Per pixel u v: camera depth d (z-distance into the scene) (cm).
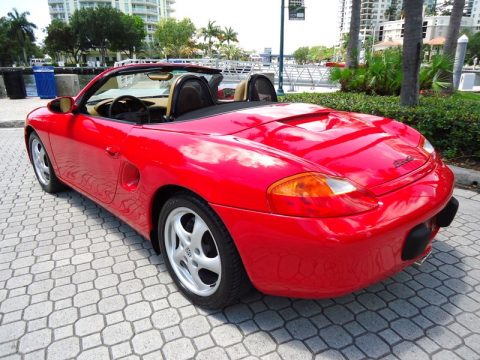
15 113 939
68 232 311
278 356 182
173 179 200
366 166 191
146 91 340
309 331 198
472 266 257
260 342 191
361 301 222
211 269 200
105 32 6944
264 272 176
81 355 184
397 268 183
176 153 205
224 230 184
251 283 197
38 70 1257
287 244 163
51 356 183
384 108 531
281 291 178
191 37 9100
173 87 262
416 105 572
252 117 237
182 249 215
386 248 170
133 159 232
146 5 11719
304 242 159
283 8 1320
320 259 160
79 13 6912
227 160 185
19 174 470
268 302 221
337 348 187
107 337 195
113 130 263
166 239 223
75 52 7762
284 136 209
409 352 184
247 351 185
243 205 172
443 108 522
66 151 319
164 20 8881
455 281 240
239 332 198
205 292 208
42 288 237
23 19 9056
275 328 200
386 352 184
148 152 222
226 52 9519
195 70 322
